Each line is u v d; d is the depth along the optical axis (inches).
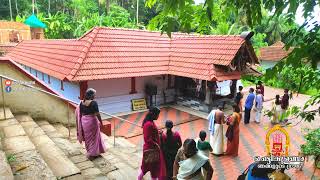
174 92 639.8
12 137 207.6
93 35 562.6
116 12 1579.7
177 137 215.6
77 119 233.1
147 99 597.3
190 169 152.9
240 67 570.3
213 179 291.4
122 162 245.4
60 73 516.4
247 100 478.9
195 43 629.9
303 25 93.7
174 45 658.2
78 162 224.8
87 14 1696.6
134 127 469.7
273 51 1144.8
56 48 671.8
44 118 300.2
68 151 241.1
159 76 613.0
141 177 209.2
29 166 166.6
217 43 588.4
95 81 522.0
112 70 516.7
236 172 306.8
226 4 115.0
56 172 175.6
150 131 200.7
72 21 1551.4
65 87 566.6
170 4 96.1
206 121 512.7
